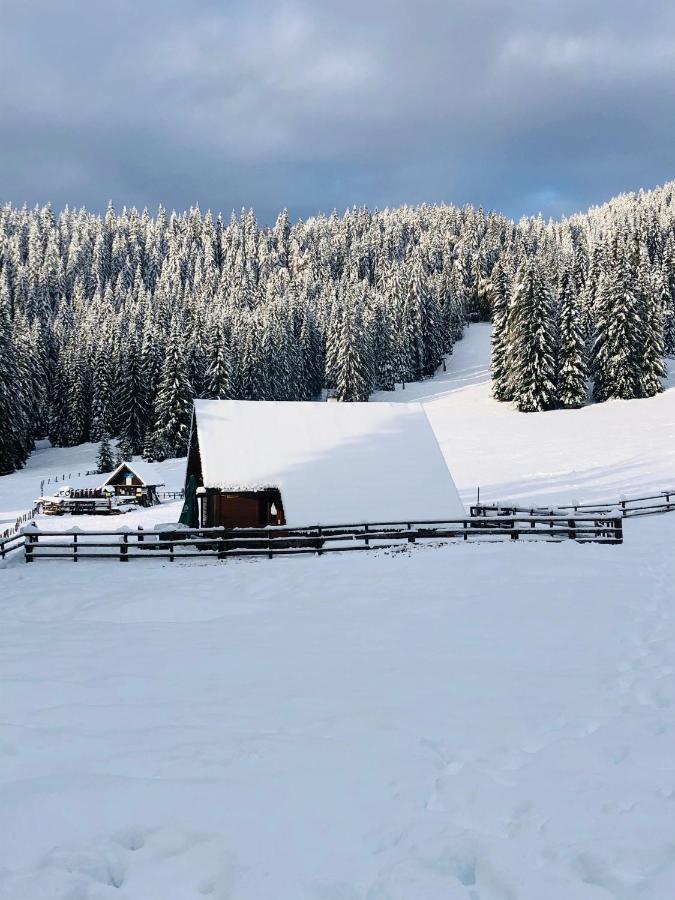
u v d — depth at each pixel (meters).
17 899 3.90
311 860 4.32
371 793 5.22
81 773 5.50
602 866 4.15
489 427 64.56
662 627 11.15
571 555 18.42
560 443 54.72
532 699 7.55
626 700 7.54
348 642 10.34
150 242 183.75
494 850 4.39
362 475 24.27
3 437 66.44
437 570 16.48
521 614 12.07
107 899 3.95
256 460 24.17
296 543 21.94
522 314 69.62
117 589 15.20
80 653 9.72
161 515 47.25
